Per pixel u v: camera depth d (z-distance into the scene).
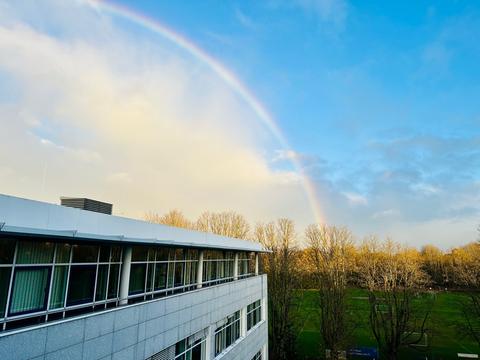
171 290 15.80
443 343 47.59
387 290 45.53
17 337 7.42
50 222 9.08
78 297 10.28
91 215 10.66
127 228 12.40
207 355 17.81
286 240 56.66
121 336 10.88
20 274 8.46
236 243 24.78
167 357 13.92
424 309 57.97
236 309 22.98
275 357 44.34
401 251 63.06
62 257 9.80
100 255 11.36
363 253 65.50
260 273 32.91
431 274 85.00
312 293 65.19
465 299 64.00
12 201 8.05
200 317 17.12
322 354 45.94
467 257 75.50
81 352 9.17
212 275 20.86
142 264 13.73
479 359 42.31
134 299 13.00
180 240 16.39
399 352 45.41
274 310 45.62
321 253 52.00
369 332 51.16
